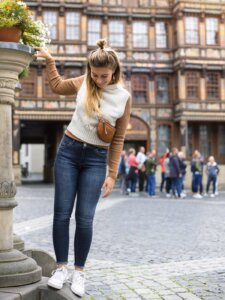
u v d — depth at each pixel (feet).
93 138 13.26
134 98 120.16
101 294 16.51
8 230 13.83
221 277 19.34
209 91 119.85
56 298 13.10
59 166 13.39
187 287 17.65
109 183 13.64
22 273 13.46
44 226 34.96
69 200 13.35
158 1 123.13
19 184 109.60
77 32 115.55
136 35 121.90
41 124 124.16
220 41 121.08
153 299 15.94
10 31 13.34
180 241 28.96
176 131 121.19
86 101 13.01
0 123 13.62
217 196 75.77
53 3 113.91
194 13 119.75
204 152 122.42
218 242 28.66
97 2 119.85
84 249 13.46
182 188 71.05
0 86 13.56
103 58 12.57
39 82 113.50
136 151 121.49
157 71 121.29
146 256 24.00
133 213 45.80
